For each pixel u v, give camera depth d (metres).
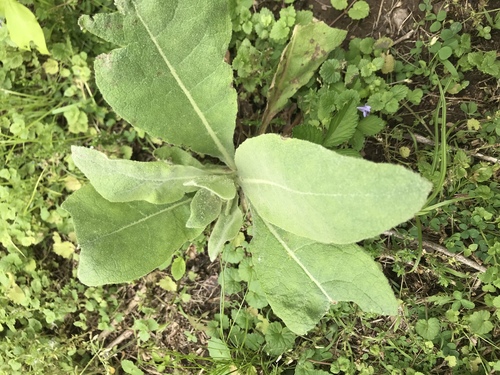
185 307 0.48
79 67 0.47
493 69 0.40
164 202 0.39
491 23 0.41
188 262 0.48
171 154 0.42
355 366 0.44
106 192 0.37
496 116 0.41
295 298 0.39
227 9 0.37
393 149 0.44
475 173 0.41
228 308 0.47
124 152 0.48
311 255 0.39
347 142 0.42
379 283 0.36
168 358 0.46
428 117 0.43
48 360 0.48
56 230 0.50
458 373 0.42
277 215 0.36
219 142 0.42
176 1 0.36
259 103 0.46
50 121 0.49
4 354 0.48
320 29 0.41
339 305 0.44
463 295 0.42
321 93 0.42
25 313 0.48
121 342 0.49
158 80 0.38
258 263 0.40
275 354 0.44
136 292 0.49
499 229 0.41
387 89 0.42
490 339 0.41
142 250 0.39
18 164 0.49
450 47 0.41
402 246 0.43
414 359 0.43
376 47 0.43
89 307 0.48
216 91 0.39
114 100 0.38
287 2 0.44
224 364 0.44
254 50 0.43
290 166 0.31
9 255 0.48
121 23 0.36
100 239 0.38
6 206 0.47
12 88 0.49
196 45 0.37
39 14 0.46
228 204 0.40
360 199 0.27
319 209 0.30
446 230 0.43
